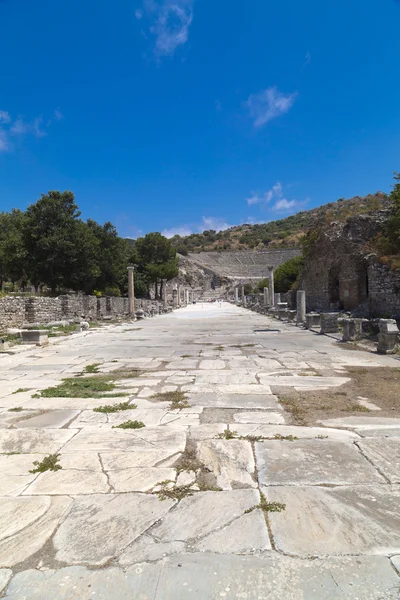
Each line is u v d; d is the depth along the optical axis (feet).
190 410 19.24
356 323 44.39
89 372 29.99
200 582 7.93
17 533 9.62
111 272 147.74
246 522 9.85
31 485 11.96
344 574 8.06
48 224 112.16
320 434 15.67
